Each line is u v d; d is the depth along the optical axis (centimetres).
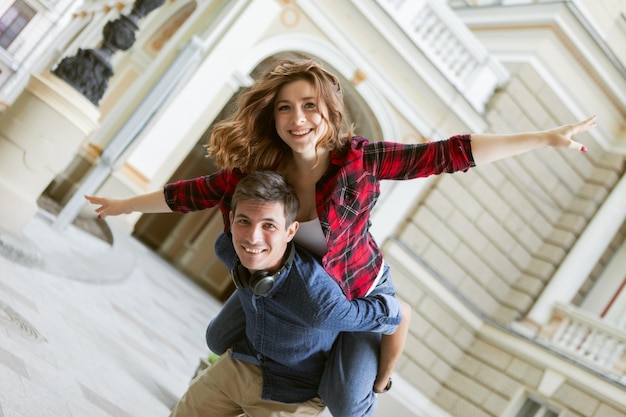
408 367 1196
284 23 1181
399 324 254
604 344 1085
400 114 1252
